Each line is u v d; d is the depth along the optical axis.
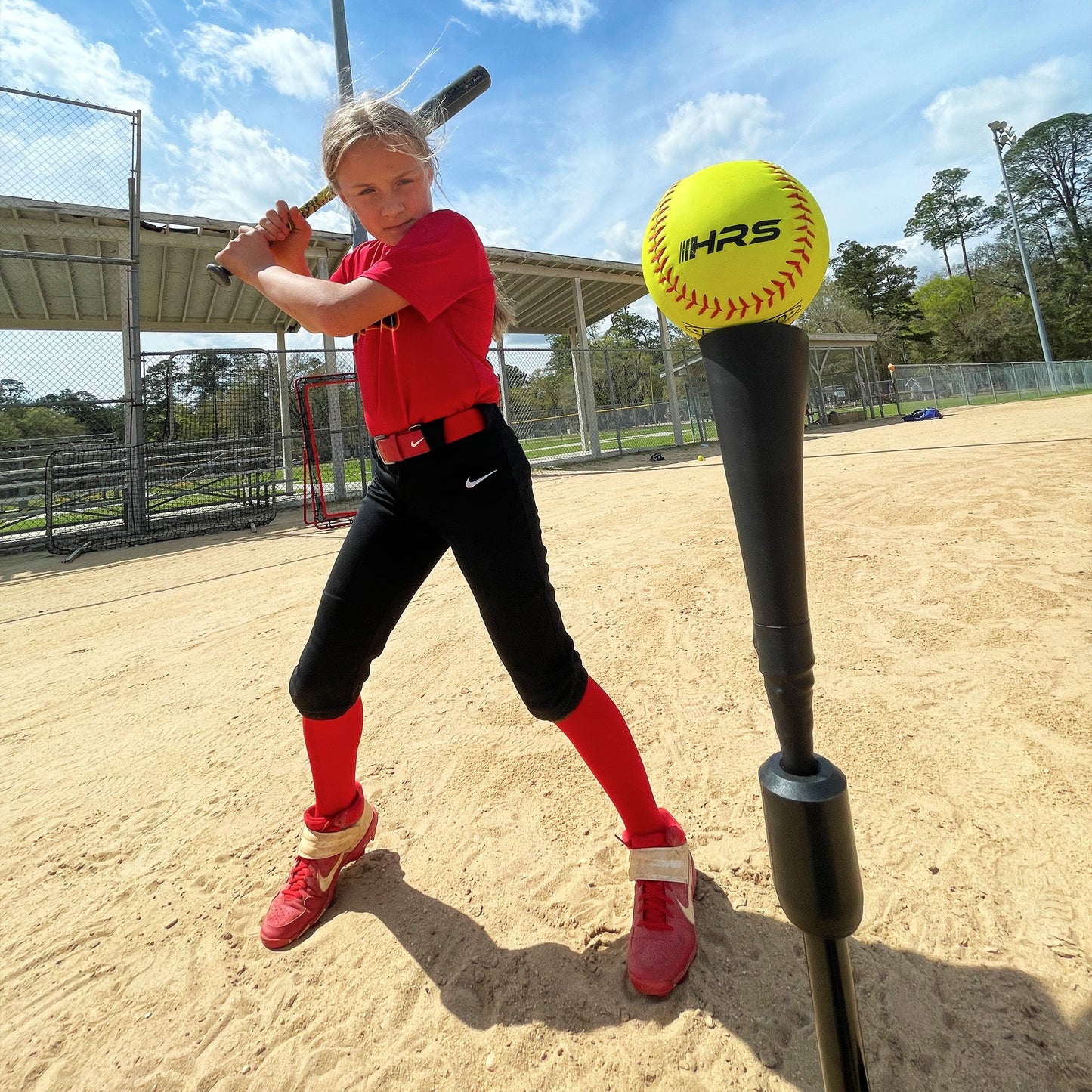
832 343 21.14
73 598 4.97
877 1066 0.97
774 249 0.59
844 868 0.65
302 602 4.04
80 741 2.45
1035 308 29.64
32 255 7.49
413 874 1.54
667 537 4.48
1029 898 1.24
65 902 1.58
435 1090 1.04
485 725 2.20
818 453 9.24
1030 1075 0.94
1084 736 1.71
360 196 1.22
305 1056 1.13
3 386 8.49
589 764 1.29
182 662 3.20
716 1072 1.00
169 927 1.47
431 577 4.23
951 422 13.98
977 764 1.66
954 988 1.08
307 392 8.74
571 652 1.27
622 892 1.41
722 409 0.64
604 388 19.83
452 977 1.25
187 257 10.34
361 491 11.52
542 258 13.00
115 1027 1.23
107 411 9.66
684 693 2.24
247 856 1.68
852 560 3.43
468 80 1.43
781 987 1.13
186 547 7.24
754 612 0.67
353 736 1.44
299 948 1.37
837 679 2.20
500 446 1.21
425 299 1.11
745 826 1.55
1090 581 2.73
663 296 0.67
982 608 2.61
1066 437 7.48
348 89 1.29
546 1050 1.08
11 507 8.62
